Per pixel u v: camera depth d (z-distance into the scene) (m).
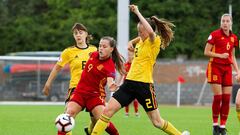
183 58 124.81
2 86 94.00
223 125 38.97
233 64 39.47
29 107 77.88
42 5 148.25
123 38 67.81
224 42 38.91
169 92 107.50
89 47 34.00
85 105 30.81
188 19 124.12
